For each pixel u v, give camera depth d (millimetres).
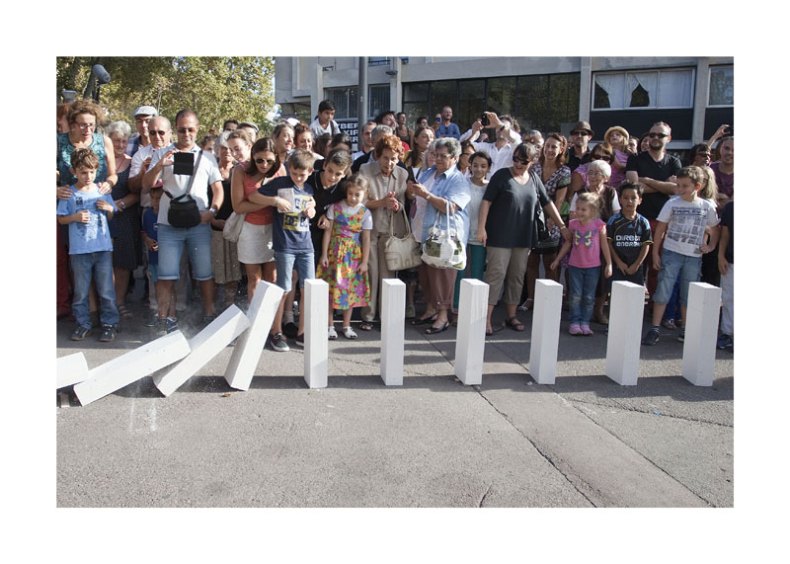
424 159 7027
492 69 22766
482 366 5129
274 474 3545
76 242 5633
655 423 4410
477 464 3736
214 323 4980
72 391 4543
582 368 5527
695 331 5176
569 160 7863
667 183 6984
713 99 21234
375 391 4797
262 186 5594
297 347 5789
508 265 6477
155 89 24781
